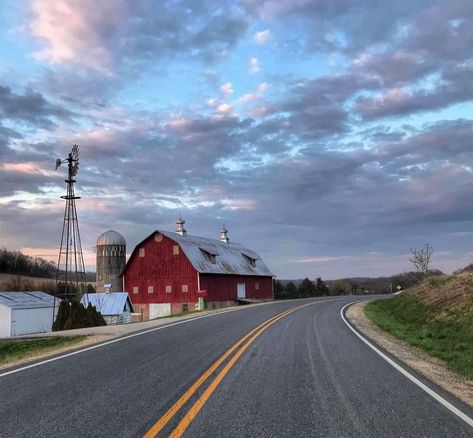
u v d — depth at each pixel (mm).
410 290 33375
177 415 6660
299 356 11844
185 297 48844
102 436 5809
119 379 9164
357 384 8766
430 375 9852
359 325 21094
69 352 13148
